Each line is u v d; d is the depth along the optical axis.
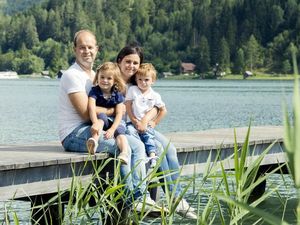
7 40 159.75
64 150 8.05
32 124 31.05
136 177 7.15
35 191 7.11
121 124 7.57
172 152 7.83
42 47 157.38
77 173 7.46
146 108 7.96
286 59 137.88
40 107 47.22
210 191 5.28
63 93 7.80
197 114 39.72
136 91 7.98
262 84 115.38
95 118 7.55
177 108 46.25
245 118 36.25
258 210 2.58
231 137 10.69
